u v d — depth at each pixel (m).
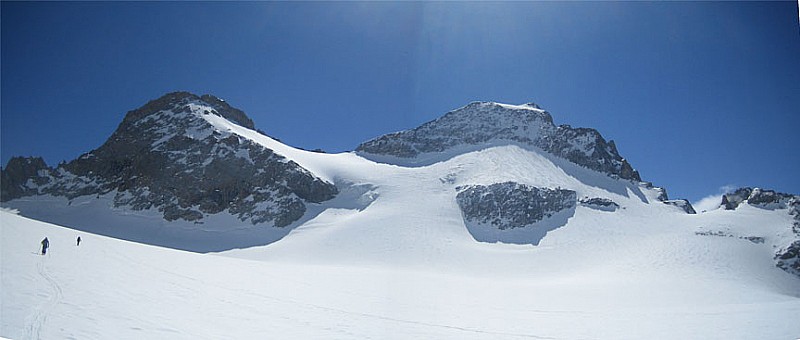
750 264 63.41
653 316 31.19
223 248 88.12
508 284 52.34
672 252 67.62
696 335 23.33
